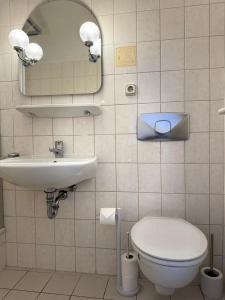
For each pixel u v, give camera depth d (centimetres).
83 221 149
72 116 147
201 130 136
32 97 151
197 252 92
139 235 106
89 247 149
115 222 127
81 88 145
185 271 89
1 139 155
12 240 157
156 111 139
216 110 134
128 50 140
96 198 147
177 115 136
